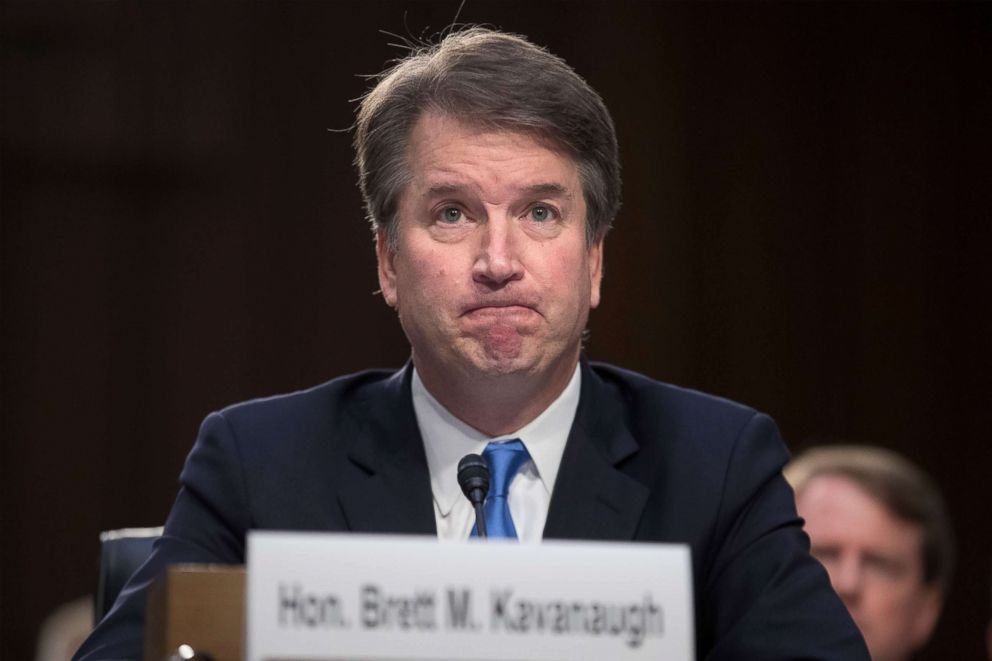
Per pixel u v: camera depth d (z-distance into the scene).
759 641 3.33
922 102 12.40
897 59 12.41
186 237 11.62
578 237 3.62
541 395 3.70
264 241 11.66
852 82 12.38
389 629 2.40
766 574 3.49
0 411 11.39
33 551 11.39
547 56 3.66
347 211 11.72
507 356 3.51
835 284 12.31
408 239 3.61
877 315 12.32
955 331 12.34
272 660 2.36
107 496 11.49
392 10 11.68
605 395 3.89
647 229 12.14
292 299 11.66
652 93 12.15
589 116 3.64
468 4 11.75
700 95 12.22
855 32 12.38
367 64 11.69
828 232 12.33
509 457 3.72
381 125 3.72
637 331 12.09
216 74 11.63
